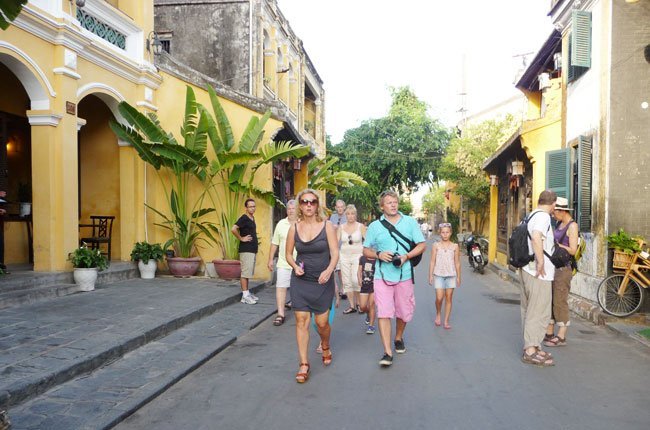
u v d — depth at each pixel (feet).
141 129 35.63
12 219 32.99
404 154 111.65
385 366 18.98
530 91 56.29
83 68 32.01
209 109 41.22
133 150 37.86
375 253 19.49
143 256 37.14
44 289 27.17
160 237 40.24
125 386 16.25
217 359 20.20
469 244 56.39
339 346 22.24
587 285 32.04
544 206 19.80
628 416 14.23
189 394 16.16
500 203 63.41
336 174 64.49
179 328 24.22
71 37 29.73
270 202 39.50
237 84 58.75
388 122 114.52
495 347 22.07
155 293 30.99
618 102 30.07
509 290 41.52
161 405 15.20
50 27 28.40
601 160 30.86
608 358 20.40
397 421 13.87
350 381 17.35
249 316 27.86
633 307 28.09
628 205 29.84
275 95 67.41
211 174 38.93
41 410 14.12
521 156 51.08
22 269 30.58
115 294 29.99
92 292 30.22
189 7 59.82
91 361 17.57
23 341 19.19
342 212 35.83
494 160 58.34
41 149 28.91
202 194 39.91
